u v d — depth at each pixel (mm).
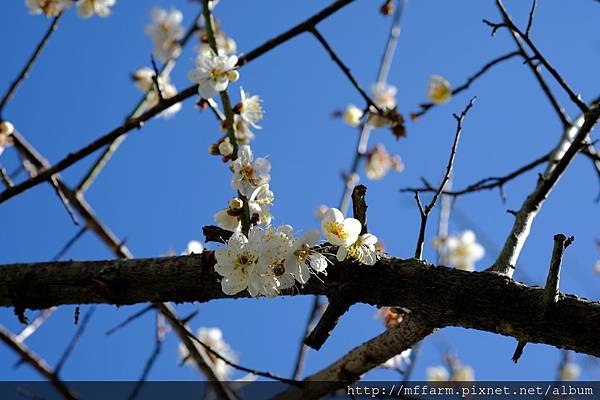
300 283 655
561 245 616
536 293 632
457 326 656
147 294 669
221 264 633
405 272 646
